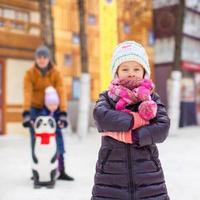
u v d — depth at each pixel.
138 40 18.33
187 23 18.97
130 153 2.63
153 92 2.82
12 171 7.30
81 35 14.22
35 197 5.32
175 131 14.27
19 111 14.79
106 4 17.08
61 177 6.45
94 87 16.75
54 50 14.55
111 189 2.64
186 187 5.84
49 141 5.89
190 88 19.23
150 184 2.63
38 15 15.20
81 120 13.77
